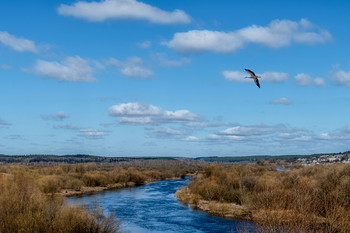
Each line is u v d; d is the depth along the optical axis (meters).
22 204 21.56
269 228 14.45
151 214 38.44
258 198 33.22
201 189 49.28
